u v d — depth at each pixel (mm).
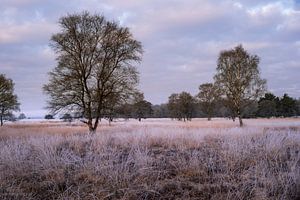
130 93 25422
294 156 7996
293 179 5961
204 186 6023
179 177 6543
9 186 6148
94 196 5535
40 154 8055
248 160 7645
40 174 6855
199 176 6605
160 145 11078
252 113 86688
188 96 78000
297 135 12523
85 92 24797
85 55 24734
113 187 5918
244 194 5547
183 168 6980
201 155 8156
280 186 5816
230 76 38406
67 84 24469
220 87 39469
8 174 6840
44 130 27672
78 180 6480
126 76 25406
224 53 39031
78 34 24578
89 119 24766
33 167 7176
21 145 10430
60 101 24688
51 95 24781
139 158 7422
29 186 6242
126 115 26891
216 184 6078
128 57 25156
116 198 5598
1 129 29953
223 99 39344
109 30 24984
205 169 7008
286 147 9828
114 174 6391
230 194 5449
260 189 5645
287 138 11633
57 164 7266
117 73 25312
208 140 12188
